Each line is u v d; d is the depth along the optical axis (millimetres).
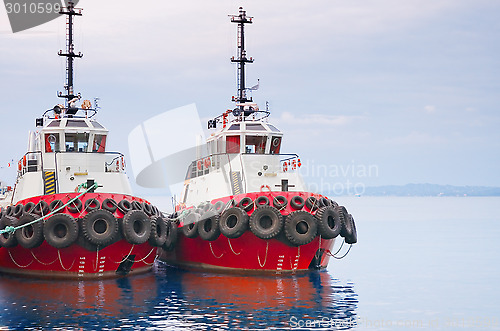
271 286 35562
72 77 46750
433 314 30297
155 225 37625
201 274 39750
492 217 120750
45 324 27516
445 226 92688
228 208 37812
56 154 41344
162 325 27453
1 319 28250
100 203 36250
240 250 37812
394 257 51656
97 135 42938
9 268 38656
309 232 36625
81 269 36219
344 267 45188
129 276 38531
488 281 39281
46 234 35000
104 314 29172
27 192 40938
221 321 28156
